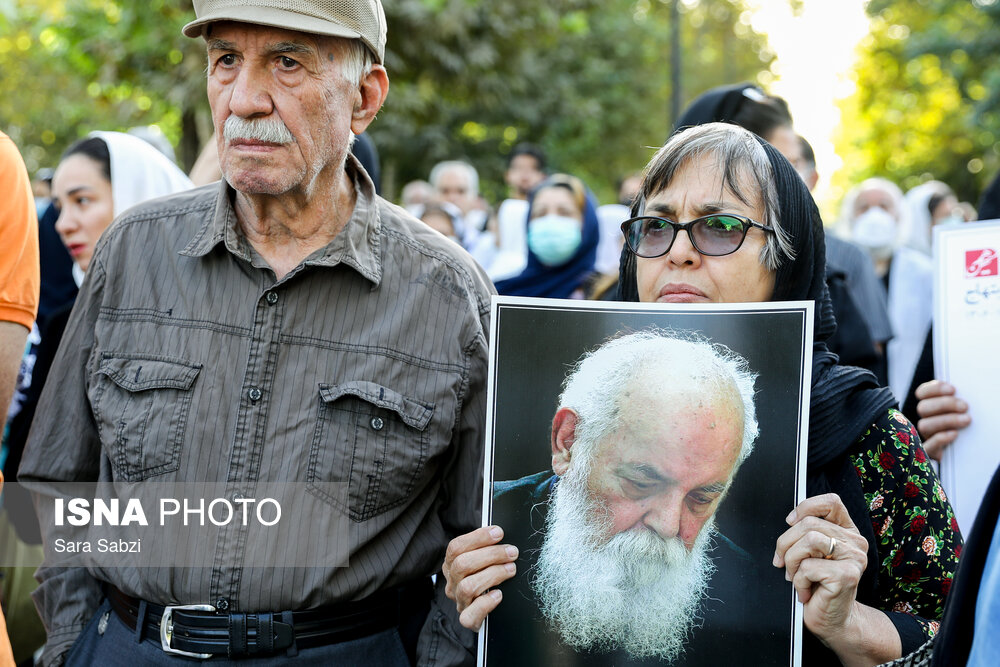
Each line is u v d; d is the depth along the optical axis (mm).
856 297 4414
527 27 15914
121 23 12086
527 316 1967
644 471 1890
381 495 2168
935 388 2600
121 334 2248
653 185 2062
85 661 2258
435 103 15758
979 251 2609
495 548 1909
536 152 8758
